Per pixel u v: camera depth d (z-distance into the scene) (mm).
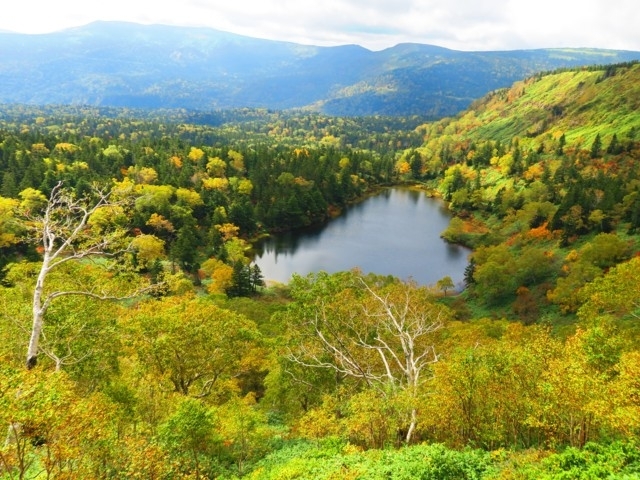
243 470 24625
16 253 89875
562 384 19438
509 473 17219
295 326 35875
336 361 34375
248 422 25391
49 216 24375
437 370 24141
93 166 150125
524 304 92125
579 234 116625
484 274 99125
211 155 188500
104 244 25250
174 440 20750
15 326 25875
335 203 187000
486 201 174250
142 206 120750
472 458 19625
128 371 31672
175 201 141000
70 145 168500
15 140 158250
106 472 17312
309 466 21312
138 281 29547
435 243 145625
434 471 18047
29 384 12992
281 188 169125
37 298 20984
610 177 152875
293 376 35062
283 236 150500
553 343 23609
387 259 130125
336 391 31562
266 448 27469
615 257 94750
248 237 145250
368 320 36781
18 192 111312
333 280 39594
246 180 168625
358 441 26344
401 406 24109
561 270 99438
